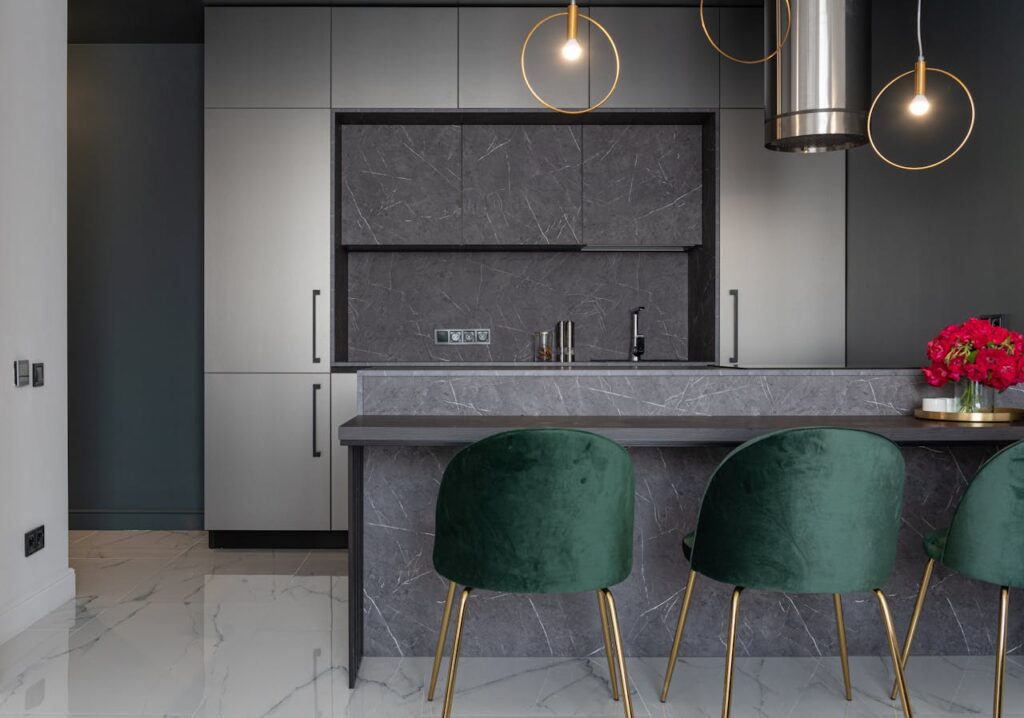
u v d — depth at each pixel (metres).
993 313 2.92
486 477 1.80
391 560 2.60
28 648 2.65
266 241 4.13
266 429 4.12
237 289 4.13
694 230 4.43
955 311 3.20
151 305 4.53
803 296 4.25
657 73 4.20
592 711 2.21
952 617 2.61
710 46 4.20
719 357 4.23
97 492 4.54
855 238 4.14
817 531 1.79
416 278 4.64
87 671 2.46
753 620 2.60
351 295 4.62
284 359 4.13
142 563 3.79
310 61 4.14
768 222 4.24
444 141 4.41
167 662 2.53
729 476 1.83
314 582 3.46
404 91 4.16
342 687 2.35
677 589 2.59
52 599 3.04
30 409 2.90
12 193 2.78
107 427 4.54
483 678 2.43
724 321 4.24
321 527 4.11
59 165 3.10
